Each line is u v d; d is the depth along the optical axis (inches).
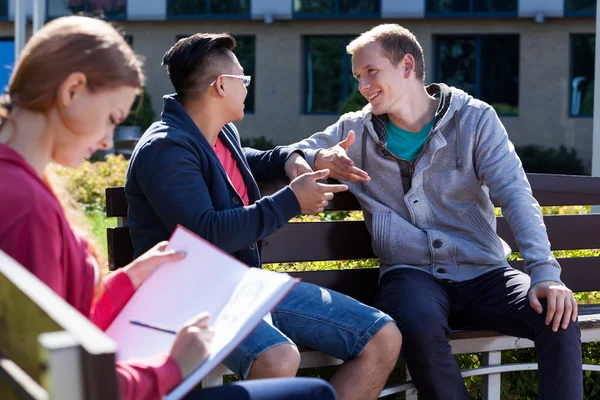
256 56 849.5
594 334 134.3
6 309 55.4
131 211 116.3
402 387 126.4
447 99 134.4
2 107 71.5
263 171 135.1
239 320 78.4
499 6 790.5
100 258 82.8
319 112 851.4
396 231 134.0
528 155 797.9
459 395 117.3
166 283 85.8
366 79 133.4
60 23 71.5
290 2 826.8
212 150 117.3
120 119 73.7
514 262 153.6
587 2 770.8
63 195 80.8
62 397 46.4
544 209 272.4
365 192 138.9
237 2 837.2
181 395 70.3
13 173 67.8
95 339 47.7
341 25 829.2
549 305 118.6
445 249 132.3
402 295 123.6
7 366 55.9
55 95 69.9
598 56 212.8
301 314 116.0
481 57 816.9
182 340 72.9
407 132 136.6
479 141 133.9
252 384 76.6
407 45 134.1
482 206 137.8
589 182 157.9
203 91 118.2
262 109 854.5
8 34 870.4
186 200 109.2
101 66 70.1
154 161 111.1
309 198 111.1
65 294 70.6
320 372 136.3
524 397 144.9
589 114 794.2
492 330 128.3
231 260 86.2
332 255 141.6
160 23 850.1
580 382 119.0
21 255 66.1
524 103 804.6
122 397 66.0
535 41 795.4
